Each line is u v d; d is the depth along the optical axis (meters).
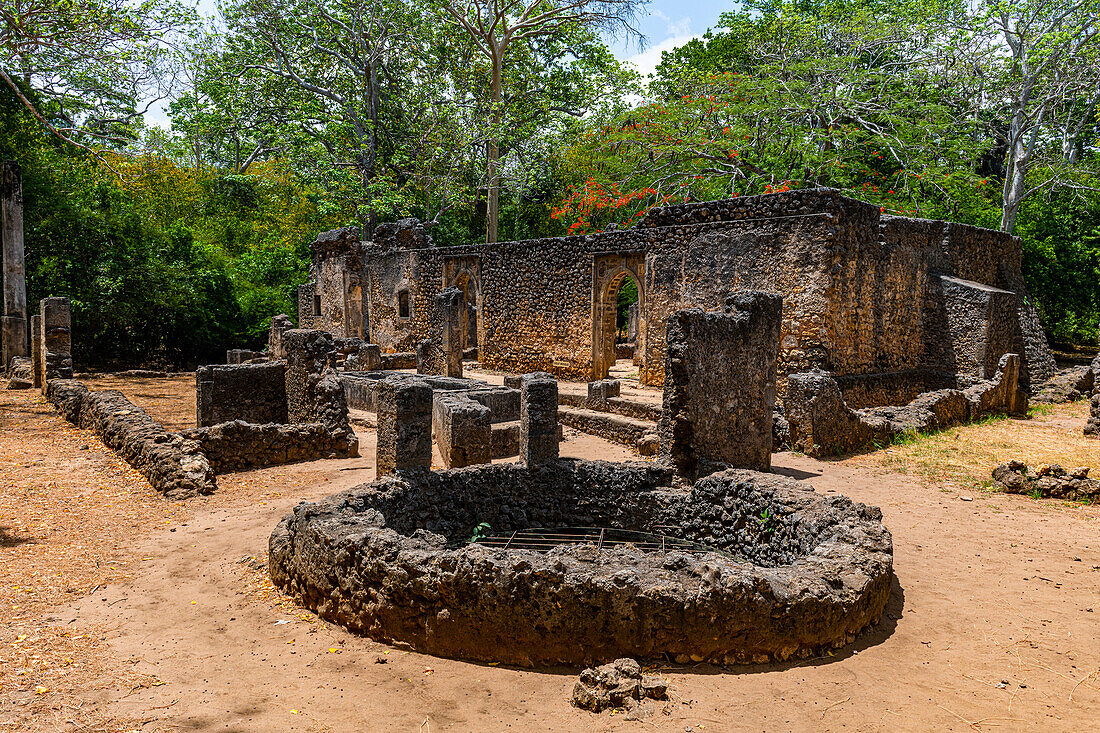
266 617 5.40
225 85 30.69
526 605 4.61
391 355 24.00
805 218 13.75
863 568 5.27
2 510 7.96
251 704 4.11
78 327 25.06
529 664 4.64
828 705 4.19
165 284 26.25
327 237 32.94
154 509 8.34
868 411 13.96
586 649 4.61
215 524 7.82
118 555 6.78
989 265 20.70
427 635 4.79
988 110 25.39
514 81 34.00
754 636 4.66
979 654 4.95
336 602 5.27
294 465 10.77
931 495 9.43
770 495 7.07
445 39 33.62
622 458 11.81
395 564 4.91
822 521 6.30
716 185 25.42
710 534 7.64
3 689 4.16
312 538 5.54
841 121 24.89
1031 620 5.55
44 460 10.42
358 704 4.14
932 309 17.78
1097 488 9.10
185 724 3.88
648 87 27.19
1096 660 4.89
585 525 8.30
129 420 11.12
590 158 32.22
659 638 4.59
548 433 8.35
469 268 24.62
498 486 8.01
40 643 4.82
